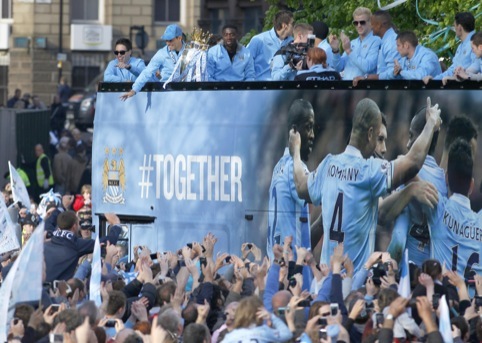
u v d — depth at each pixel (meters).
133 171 39.41
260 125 36.47
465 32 34.78
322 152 35.25
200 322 25.55
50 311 25.20
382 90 34.28
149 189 39.03
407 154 33.81
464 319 25.42
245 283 29.86
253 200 36.59
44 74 130.75
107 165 40.06
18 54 130.62
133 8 129.38
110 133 39.94
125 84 39.56
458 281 28.12
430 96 33.56
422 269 29.19
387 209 34.09
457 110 33.19
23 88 130.88
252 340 22.81
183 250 31.30
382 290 24.73
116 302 25.84
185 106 38.12
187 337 23.19
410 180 33.75
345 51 37.59
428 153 33.53
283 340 23.09
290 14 39.66
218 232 37.38
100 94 40.19
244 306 22.97
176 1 128.88
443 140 33.34
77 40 130.00
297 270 30.02
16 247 35.03
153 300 27.97
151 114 38.94
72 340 22.56
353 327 26.12
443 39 45.81
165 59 39.31
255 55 39.91
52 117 105.50
